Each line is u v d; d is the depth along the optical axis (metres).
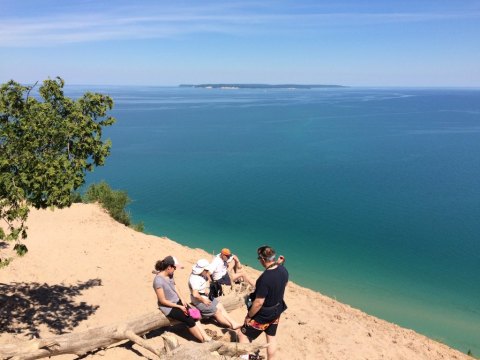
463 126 132.38
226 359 6.47
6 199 7.54
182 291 10.59
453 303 20.06
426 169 60.44
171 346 6.72
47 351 6.50
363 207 38.88
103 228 15.98
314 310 10.95
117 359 7.04
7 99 7.39
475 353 15.71
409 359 9.05
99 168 58.81
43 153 7.50
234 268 10.53
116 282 10.86
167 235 29.41
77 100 8.09
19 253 7.55
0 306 8.84
